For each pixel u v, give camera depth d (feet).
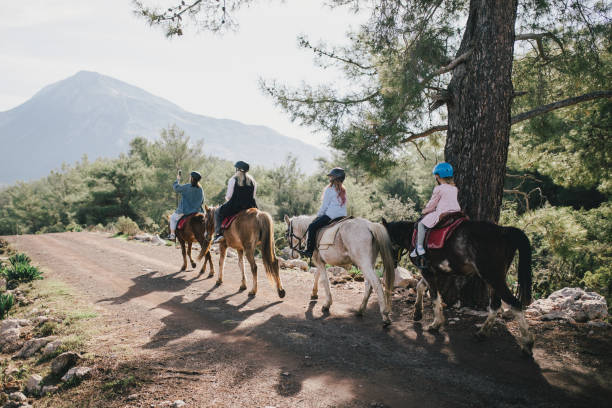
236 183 26.81
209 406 12.64
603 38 25.72
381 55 26.99
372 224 20.20
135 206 132.46
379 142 26.11
